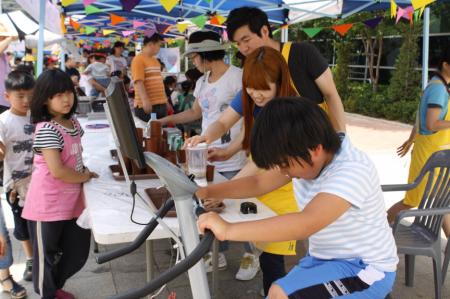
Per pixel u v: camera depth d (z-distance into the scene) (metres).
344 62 13.88
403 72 11.34
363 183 1.27
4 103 3.99
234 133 2.79
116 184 2.21
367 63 13.40
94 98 5.12
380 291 1.35
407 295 2.78
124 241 1.58
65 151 2.19
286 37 6.11
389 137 9.05
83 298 2.74
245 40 2.28
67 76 2.18
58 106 2.13
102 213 1.78
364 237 1.34
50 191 2.22
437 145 3.09
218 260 2.78
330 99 2.26
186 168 2.30
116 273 3.08
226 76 2.82
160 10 6.09
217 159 2.39
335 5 5.06
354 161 1.31
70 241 2.40
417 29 11.06
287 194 2.10
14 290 2.66
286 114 1.21
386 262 1.37
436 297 2.54
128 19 7.14
